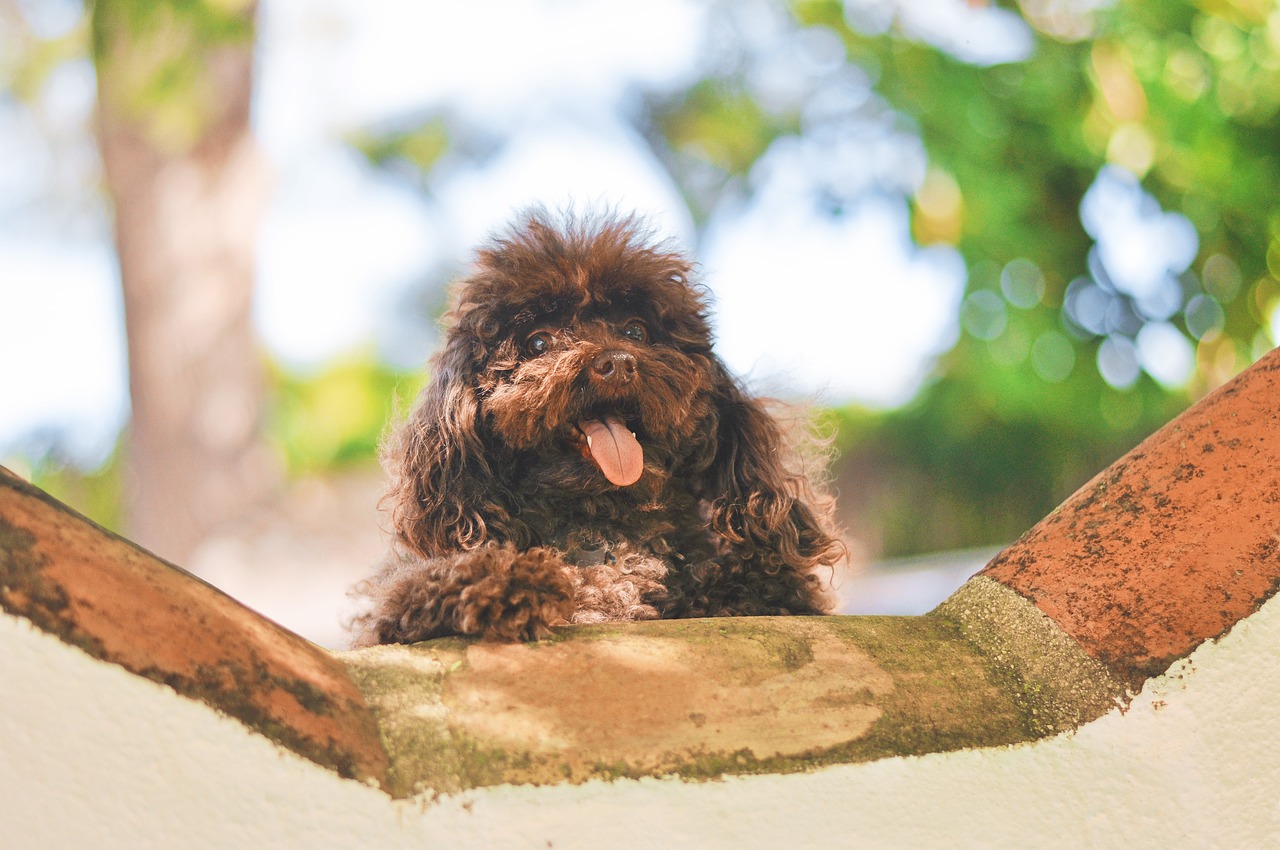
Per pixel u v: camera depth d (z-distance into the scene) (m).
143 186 12.72
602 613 3.47
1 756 1.84
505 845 2.00
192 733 1.92
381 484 4.26
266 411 14.45
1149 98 8.23
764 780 2.12
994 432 10.23
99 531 2.01
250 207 13.23
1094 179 8.68
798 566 3.94
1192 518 2.47
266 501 13.23
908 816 2.17
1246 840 2.31
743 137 12.57
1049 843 2.23
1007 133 8.73
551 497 3.93
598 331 3.96
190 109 10.50
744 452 4.01
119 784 1.88
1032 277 9.09
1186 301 8.98
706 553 4.02
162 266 12.76
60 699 1.88
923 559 10.95
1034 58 8.64
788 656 2.33
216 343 12.94
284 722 1.98
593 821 2.04
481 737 2.08
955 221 8.90
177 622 1.97
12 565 1.88
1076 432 9.69
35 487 2.00
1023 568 2.56
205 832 1.90
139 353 12.84
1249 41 8.23
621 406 3.82
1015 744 2.29
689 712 2.18
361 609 4.69
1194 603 2.43
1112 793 2.29
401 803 1.99
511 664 2.24
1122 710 2.36
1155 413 9.24
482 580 2.59
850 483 11.92
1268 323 8.88
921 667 2.38
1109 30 8.41
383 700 2.13
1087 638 2.43
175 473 12.79
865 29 9.74
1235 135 8.34
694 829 2.06
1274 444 2.47
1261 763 2.36
